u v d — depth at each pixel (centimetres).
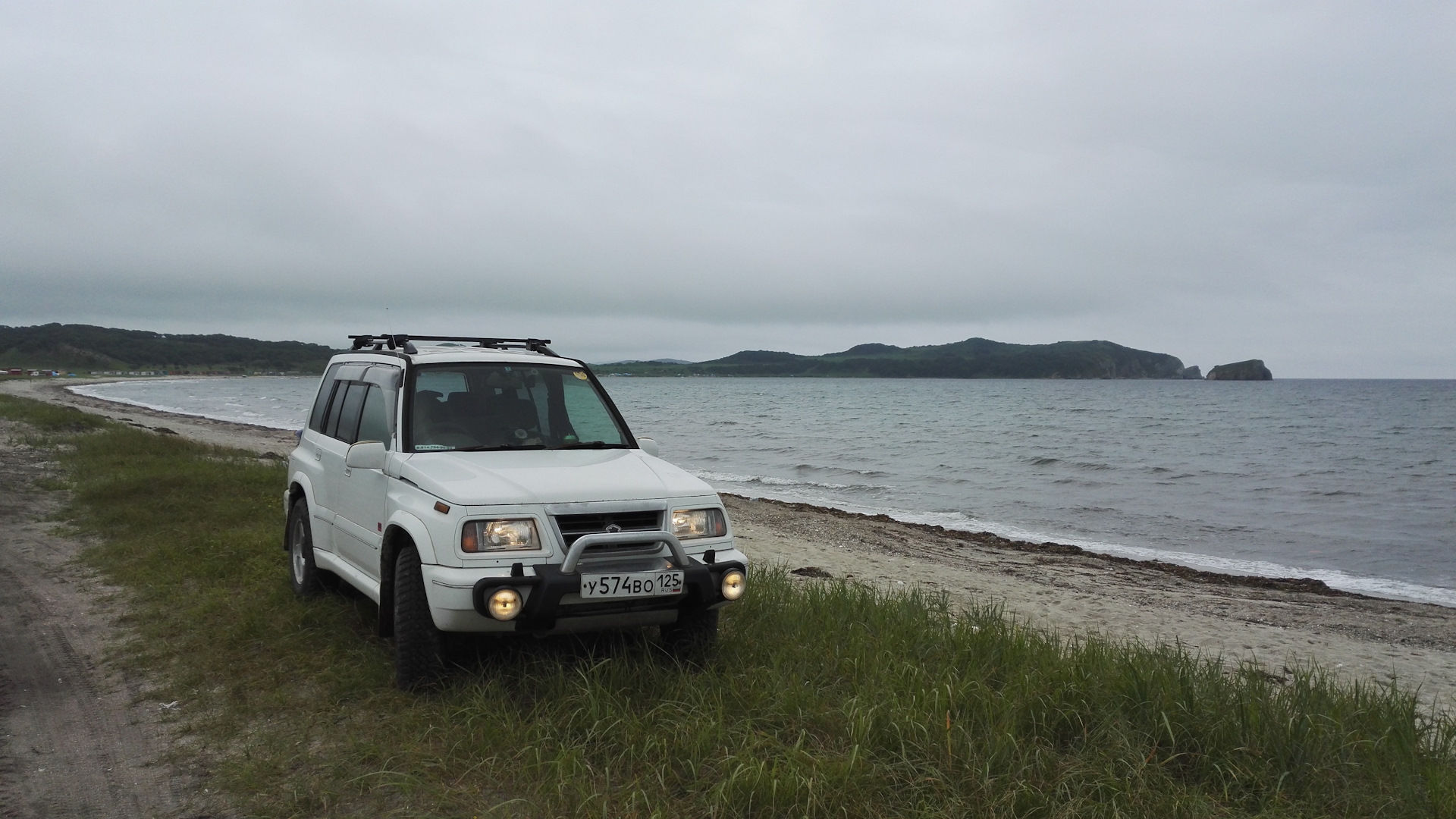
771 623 598
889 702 433
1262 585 1252
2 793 357
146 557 789
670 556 450
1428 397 11969
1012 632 626
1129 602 1032
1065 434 4628
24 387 7400
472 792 356
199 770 381
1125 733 411
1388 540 1695
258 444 2781
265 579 709
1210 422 5891
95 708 454
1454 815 357
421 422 521
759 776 344
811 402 9319
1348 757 411
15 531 940
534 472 471
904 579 1060
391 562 480
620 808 340
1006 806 341
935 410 7400
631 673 464
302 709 445
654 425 5128
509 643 516
